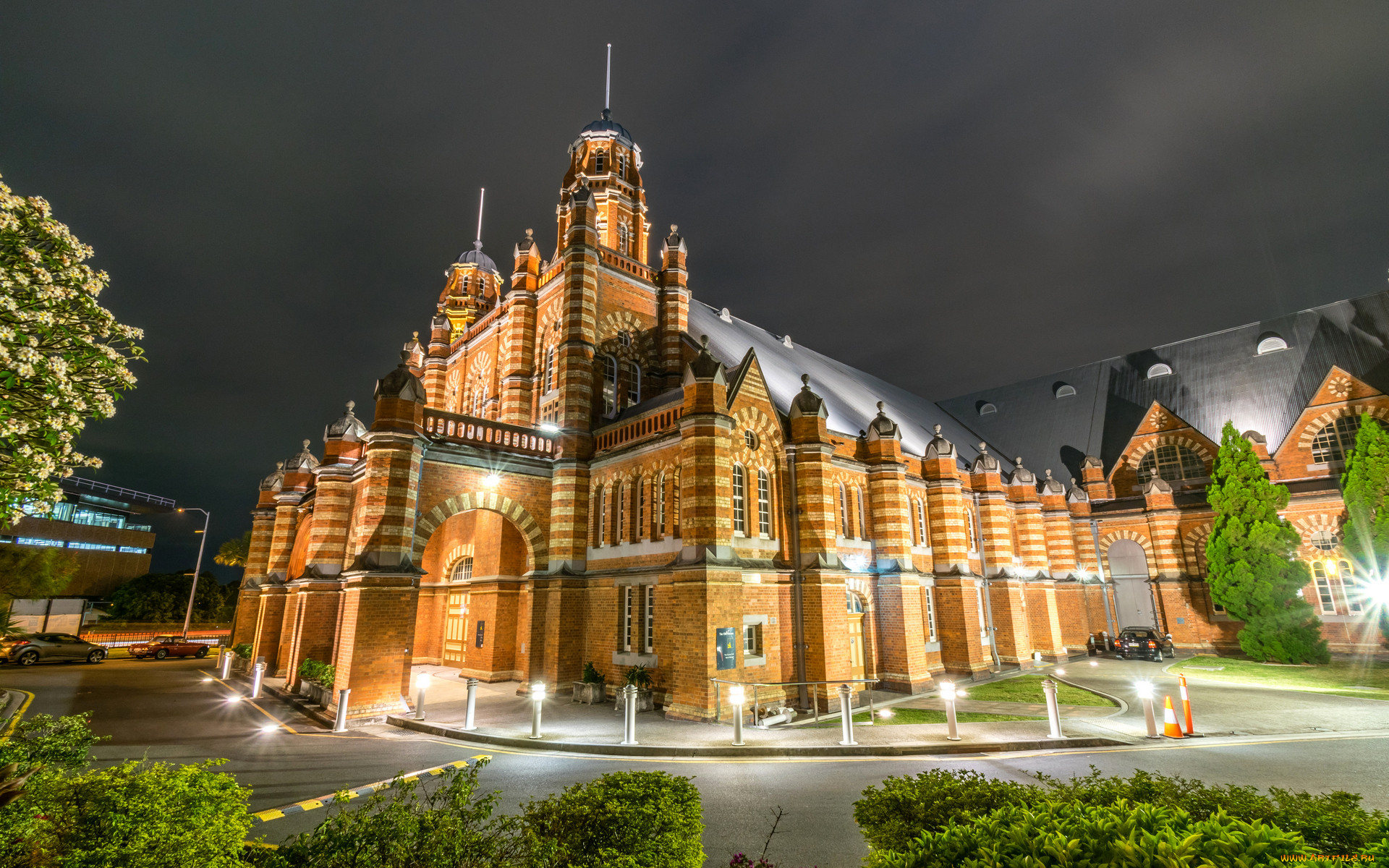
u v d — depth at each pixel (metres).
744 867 6.49
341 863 5.11
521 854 5.54
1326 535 38.25
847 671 23.75
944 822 6.45
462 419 25.80
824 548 24.06
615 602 24.61
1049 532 43.66
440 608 33.88
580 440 27.62
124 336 10.30
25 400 9.26
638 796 6.73
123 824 5.70
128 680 30.22
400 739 17.62
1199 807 6.56
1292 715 19.83
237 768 14.30
